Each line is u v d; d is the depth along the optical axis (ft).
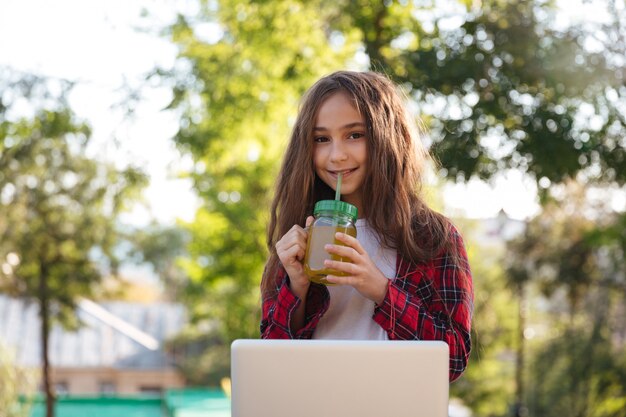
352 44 32.63
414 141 7.74
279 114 36.22
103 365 92.84
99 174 48.47
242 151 38.22
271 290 7.68
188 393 68.80
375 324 7.15
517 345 65.82
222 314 70.03
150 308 101.60
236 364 5.50
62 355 91.76
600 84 24.08
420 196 7.74
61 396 68.64
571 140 23.84
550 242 52.60
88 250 52.75
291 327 7.11
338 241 6.40
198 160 38.17
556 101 24.20
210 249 55.31
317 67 33.04
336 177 7.28
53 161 46.96
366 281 6.43
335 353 5.46
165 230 84.17
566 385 53.72
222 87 35.50
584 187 43.47
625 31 24.23
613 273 50.19
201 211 54.39
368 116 7.25
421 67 23.95
